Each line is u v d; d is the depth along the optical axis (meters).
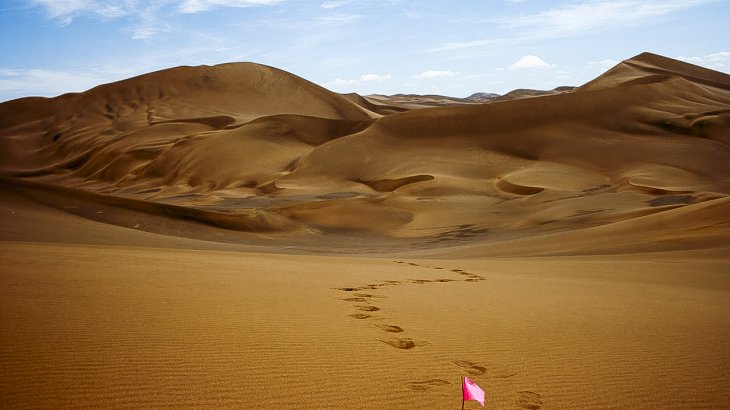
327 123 129.38
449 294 11.14
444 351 6.73
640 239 27.88
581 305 10.49
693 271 17.06
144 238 29.55
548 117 107.56
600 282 14.47
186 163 113.56
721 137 98.44
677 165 86.50
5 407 4.33
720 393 5.74
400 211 62.47
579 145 96.94
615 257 21.86
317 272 13.85
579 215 53.81
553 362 6.53
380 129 106.19
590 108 110.69
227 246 32.53
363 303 9.53
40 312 7.10
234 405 4.67
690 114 107.31
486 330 7.93
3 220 27.02
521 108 109.50
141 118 186.50
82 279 9.84
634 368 6.46
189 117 187.75
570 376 6.05
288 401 4.85
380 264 18.25
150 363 5.51
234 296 9.27
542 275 15.97
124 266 12.10
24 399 4.50
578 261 20.50
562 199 63.31
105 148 147.50
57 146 170.62
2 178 41.44
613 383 5.90
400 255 32.28
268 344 6.46
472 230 53.06
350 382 5.41
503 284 13.32
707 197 61.22
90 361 5.44
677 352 7.25
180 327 6.92
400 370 5.88
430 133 104.31
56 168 147.38
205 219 45.16
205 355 5.88
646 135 101.62
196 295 9.09
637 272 16.89
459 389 5.43
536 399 5.33
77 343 5.95
